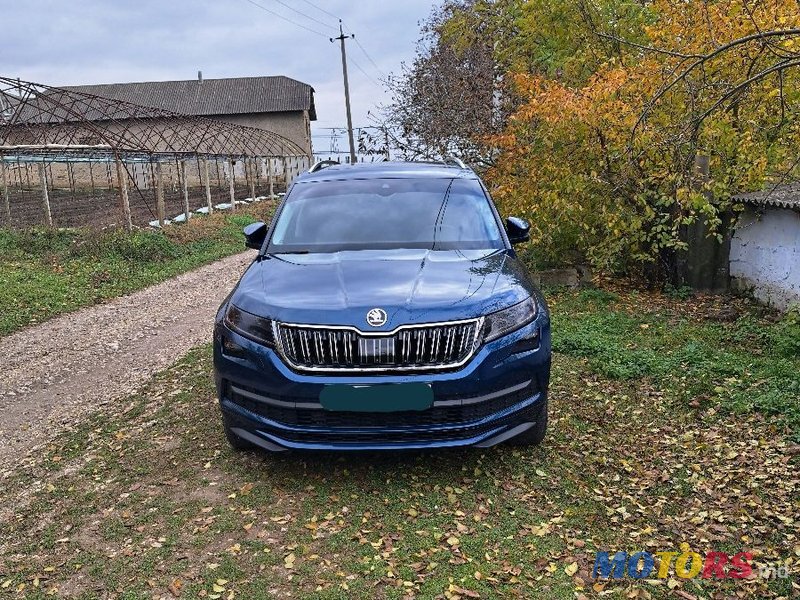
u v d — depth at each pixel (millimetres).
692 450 4641
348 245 4895
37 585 3191
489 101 13727
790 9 7031
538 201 10289
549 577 3178
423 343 3783
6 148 16141
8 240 15117
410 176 5691
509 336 3965
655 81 8391
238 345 4004
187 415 5422
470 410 3859
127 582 3191
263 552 3391
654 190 9602
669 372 6184
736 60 7656
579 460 4449
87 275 12961
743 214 10000
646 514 3793
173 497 4008
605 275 11164
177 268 14820
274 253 4910
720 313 8820
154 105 52250
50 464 4672
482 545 3428
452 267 4379
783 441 4695
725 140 8031
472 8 16609
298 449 3869
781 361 6391
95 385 6691
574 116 9211
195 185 43312
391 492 3965
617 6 11195
